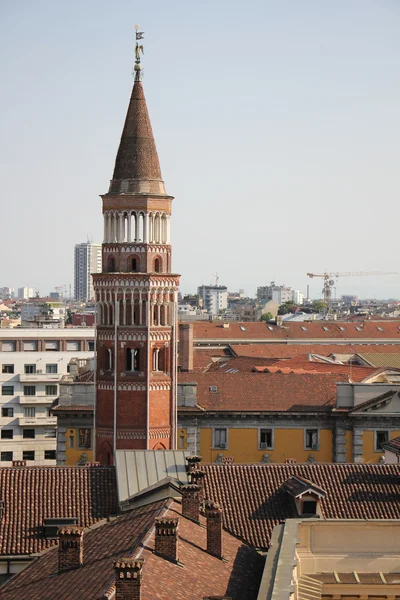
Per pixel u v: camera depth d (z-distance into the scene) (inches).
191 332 7126.0
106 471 3727.9
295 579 2689.5
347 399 5762.8
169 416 5364.2
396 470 3794.3
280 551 2775.6
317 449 5782.5
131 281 5265.8
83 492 3624.5
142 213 5290.4
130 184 5295.3
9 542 3390.7
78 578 2699.3
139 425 5280.5
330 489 3678.6
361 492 3671.3
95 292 5349.4
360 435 5728.3
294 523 2979.8
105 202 5319.9
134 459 3754.9
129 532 3036.4
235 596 2716.5
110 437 5315.0
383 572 2965.1
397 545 2972.4
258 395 5851.4
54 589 2682.1
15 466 3850.9
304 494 3523.6
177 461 3774.6
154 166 5334.6
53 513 3518.7
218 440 5767.7
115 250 5300.2
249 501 3592.5
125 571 2305.6
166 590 2514.8
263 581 2573.8
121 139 5344.5
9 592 2864.2
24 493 3590.1
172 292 5339.6
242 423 5767.7
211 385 5905.5
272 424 5777.6
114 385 5290.4
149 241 5295.3
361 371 6510.8
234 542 3287.4
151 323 5285.4
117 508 3563.0
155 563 2682.1
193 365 7785.4
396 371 6363.2
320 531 2979.8
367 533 2977.4
